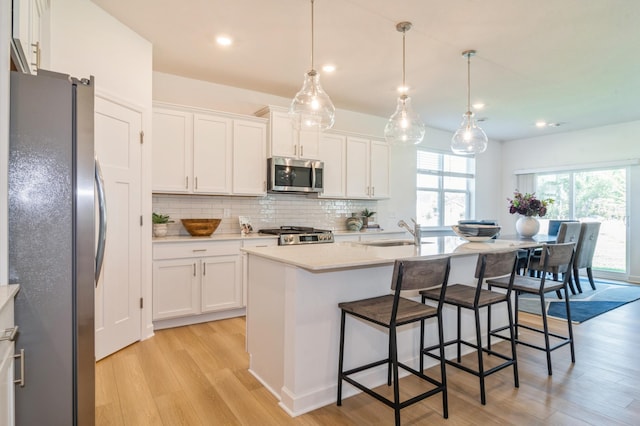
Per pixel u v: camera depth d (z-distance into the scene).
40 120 1.41
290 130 4.30
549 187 6.83
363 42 3.14
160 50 3.32
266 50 3.31
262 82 4.11
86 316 1.49
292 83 4.15
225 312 3.78
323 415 2.03
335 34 3.01
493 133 6.65
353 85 4.21
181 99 3.96
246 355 2.82
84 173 1.48
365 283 2.35
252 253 2.42
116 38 2.80
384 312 1.97
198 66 3.67
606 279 6.04
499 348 3.00
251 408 2.09
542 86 4.18
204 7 2.63
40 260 1.40
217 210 4.22
